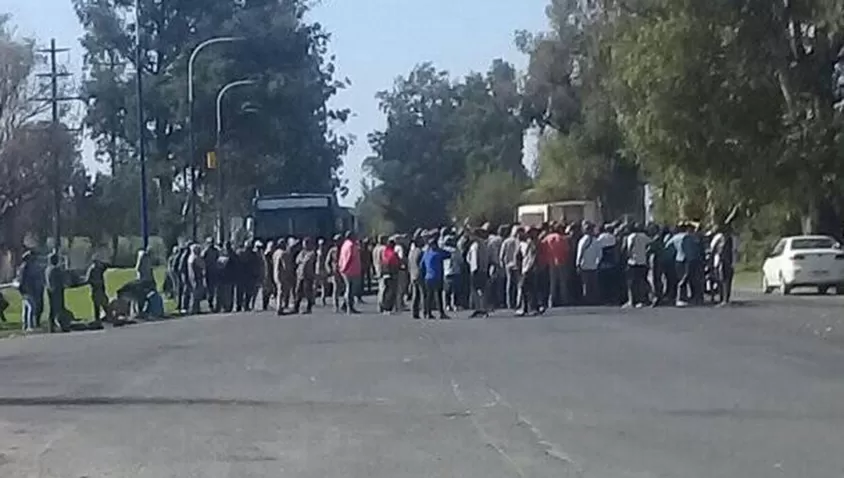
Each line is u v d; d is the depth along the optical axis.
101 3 82.56
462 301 40.12
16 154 80.19
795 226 63.59
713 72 52.22
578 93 82.12
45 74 79.62
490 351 26.47
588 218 65.50
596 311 38.00
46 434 16.69
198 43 81.38
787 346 26.58
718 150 52.91
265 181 81.25
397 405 18.61
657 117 52.66
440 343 28.64
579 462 13.69
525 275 37.41
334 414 17.84
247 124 81.81
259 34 82.25
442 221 153.38
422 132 158.62
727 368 22.62
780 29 52.31
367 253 48.75
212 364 25.50
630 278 39.81
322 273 46.72
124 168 82.88
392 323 35.62
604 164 82.81
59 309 38.81
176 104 80.38
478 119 144.88
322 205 56.16
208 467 13.87
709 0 51.81
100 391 21.41
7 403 19.95
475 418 17.14
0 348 31.55
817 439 15.00
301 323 36.91
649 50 52.41
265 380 22.33
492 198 124.12
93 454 14.95
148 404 19.50
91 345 31.62
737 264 69.62
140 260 43.91
